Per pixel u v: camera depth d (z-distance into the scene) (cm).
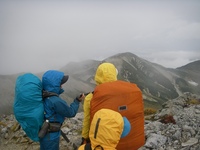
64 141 296
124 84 181
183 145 240
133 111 171
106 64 192
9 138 334
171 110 396
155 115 394
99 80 191
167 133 270
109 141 118
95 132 121
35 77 193
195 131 270
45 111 190
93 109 174
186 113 347
